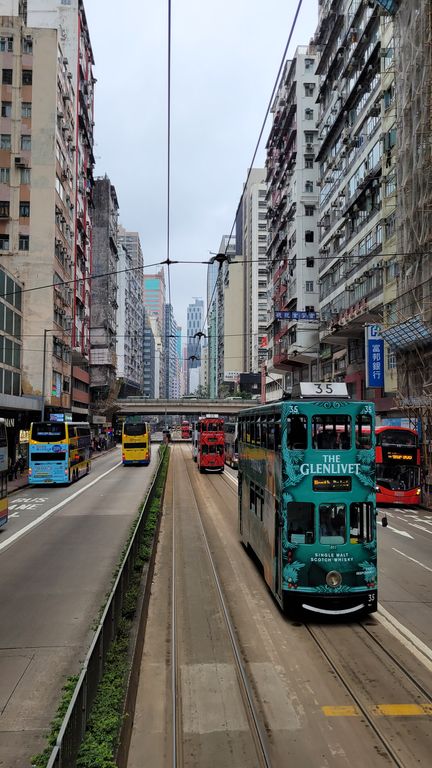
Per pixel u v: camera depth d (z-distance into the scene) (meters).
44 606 10.79
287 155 56.16
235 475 39.81
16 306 40.62
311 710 6.94
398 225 29.70
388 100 32.41
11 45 44.97
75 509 23.59
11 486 30.95
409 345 29.05
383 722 6.66
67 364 51.53
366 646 9.04
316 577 10.04
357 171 37.94
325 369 49.81
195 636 9.48
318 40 45.62
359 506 10.32
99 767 4.51
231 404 79.88
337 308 42.28
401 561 15.05
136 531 12.55
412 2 27.31
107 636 6.98
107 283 74.38
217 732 6.45
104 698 5.73
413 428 28.89
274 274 64.06
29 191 44.41
